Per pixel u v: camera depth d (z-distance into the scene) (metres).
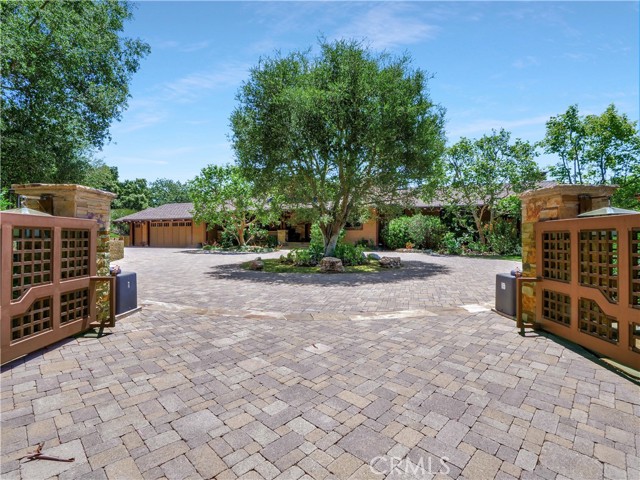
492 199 18.69
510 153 18.19
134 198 44.03
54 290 4.09
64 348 4.04
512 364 3.60
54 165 12.15
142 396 2.88
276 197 15.27
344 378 3.27
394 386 3.10
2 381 3.13
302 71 12.32
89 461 2.05
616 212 3.76
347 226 24.70
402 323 5.23
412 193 13.72
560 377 3.28
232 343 4.28
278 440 2.28
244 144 12.40
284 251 22.80
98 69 13.48
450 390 3.02
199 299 7.08
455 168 19.42
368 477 1.93
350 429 2.42
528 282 5.12
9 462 2.03
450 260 15.73
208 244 27.20
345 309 6.19
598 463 2.05
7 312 3.48
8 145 10.60
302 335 4.62
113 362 3.62
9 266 3.50
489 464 2.05
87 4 12.16
